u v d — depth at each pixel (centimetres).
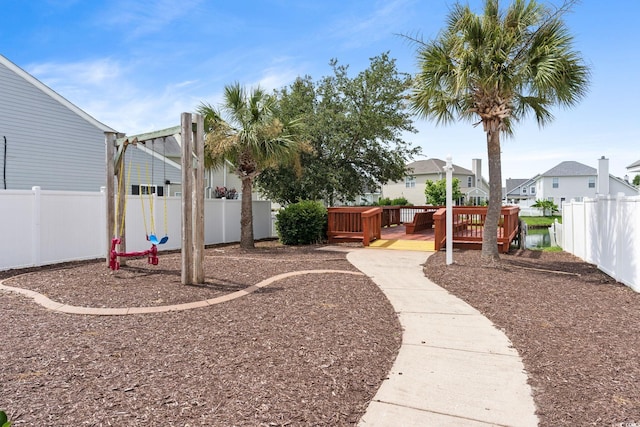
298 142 1166
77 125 1534
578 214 1028
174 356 338
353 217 1268
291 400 269
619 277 673
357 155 1636
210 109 1109
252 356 341
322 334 401
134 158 1719
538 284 646
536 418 253
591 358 347
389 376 315
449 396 283
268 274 694
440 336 409
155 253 739
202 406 256
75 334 390
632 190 3541
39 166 1423
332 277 676
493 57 746
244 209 1166
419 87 855
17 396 263
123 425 231
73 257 898
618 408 263
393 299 553
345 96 1589
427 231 1508
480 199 4412
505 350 370
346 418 251
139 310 472
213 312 470
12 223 792
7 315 453
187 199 607
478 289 608
